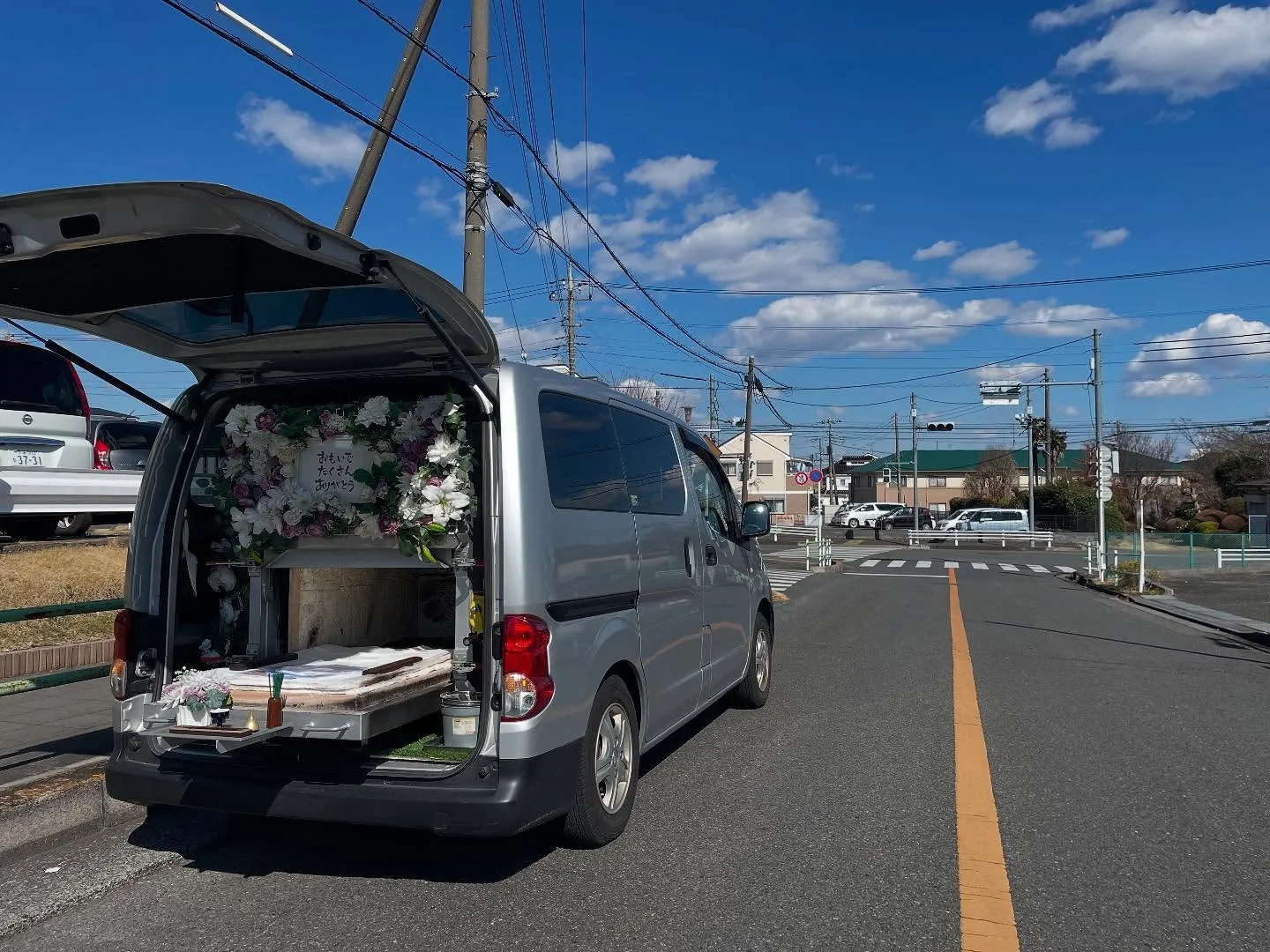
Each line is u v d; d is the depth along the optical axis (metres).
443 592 5.48
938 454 92.62
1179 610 18.17
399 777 3.98
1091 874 4.44
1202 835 5.00
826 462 83.88
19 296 3.88
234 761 4.21
